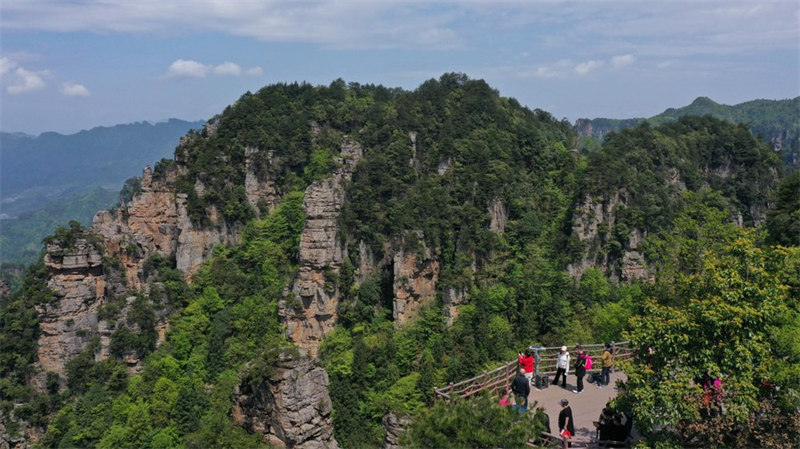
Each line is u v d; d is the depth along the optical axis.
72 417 83.75
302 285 99.62
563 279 104.38
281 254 111.12
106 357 93.56
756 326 27.23
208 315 103.44
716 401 26.61
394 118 127.81
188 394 81.12
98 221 111.75
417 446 24.12
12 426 79.44
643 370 27.61
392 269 106.75
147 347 96.38
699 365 27.44
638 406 27.05
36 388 90.56
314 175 117.50
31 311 93.81
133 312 96.94
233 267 111.12
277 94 134.50
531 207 117.75
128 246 108.06
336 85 141.12
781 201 70.75
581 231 112.31
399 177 115.31
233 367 93.31
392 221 106.31
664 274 63.69
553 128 145.12
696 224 70.94
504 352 88.12
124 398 85.56
